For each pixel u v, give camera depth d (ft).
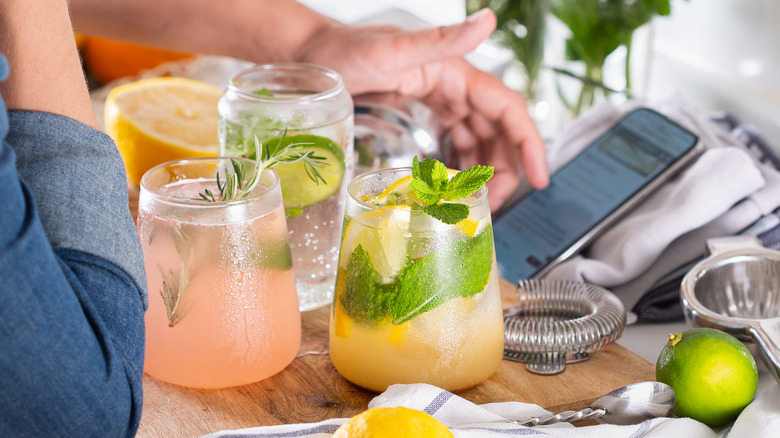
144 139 2.83
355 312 2.23
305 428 2.10
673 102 3.16
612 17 3.81
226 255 2.20
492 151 3.18
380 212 2.17
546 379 2.35
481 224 2.20
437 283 2.18
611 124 3.10
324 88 2.61
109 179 1.99
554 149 3.16
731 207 2.70
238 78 2.57
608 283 2.71
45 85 1.96
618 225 2.82
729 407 2.21
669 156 2.89
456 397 2.16
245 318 2.23
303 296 2.58
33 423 1.86
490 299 2.25
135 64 3.66
